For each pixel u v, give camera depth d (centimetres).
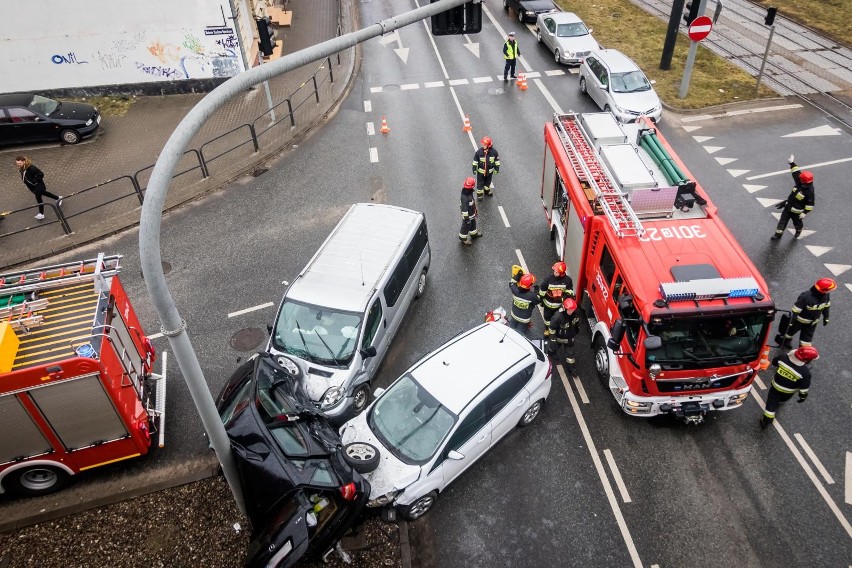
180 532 900
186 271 1419
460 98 2114
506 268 1382
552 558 867
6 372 816
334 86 2216
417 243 1241
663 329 880
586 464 988
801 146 1755
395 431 930
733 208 1527
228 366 1177
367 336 1065
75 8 2011
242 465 816
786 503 917
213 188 1709
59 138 1914
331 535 819
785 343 1159
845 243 1396
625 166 1127
